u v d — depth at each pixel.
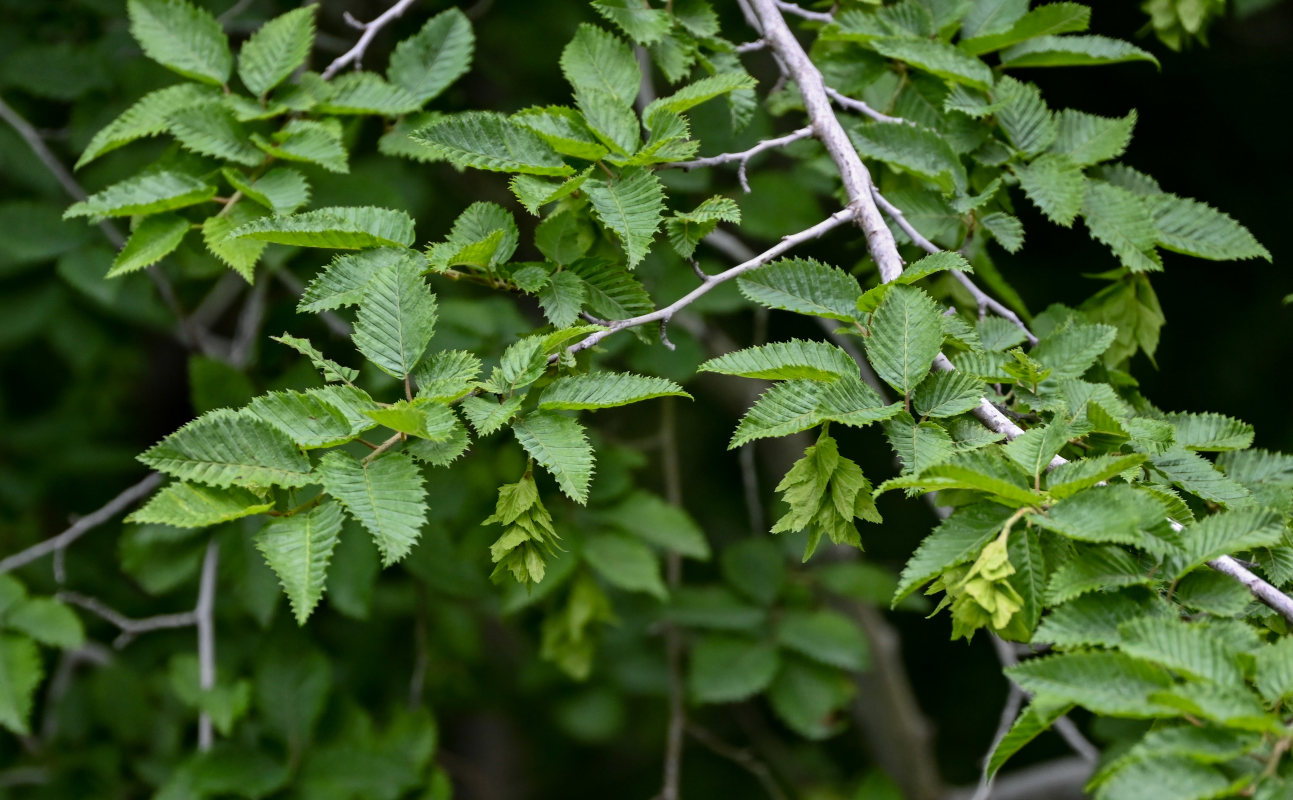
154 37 3.21
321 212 2.59
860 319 2.51
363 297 2.38
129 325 5.25
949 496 2.93
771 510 6.07
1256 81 6.39
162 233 3.02
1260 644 2.02
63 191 4.83
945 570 2.13
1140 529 2.01
